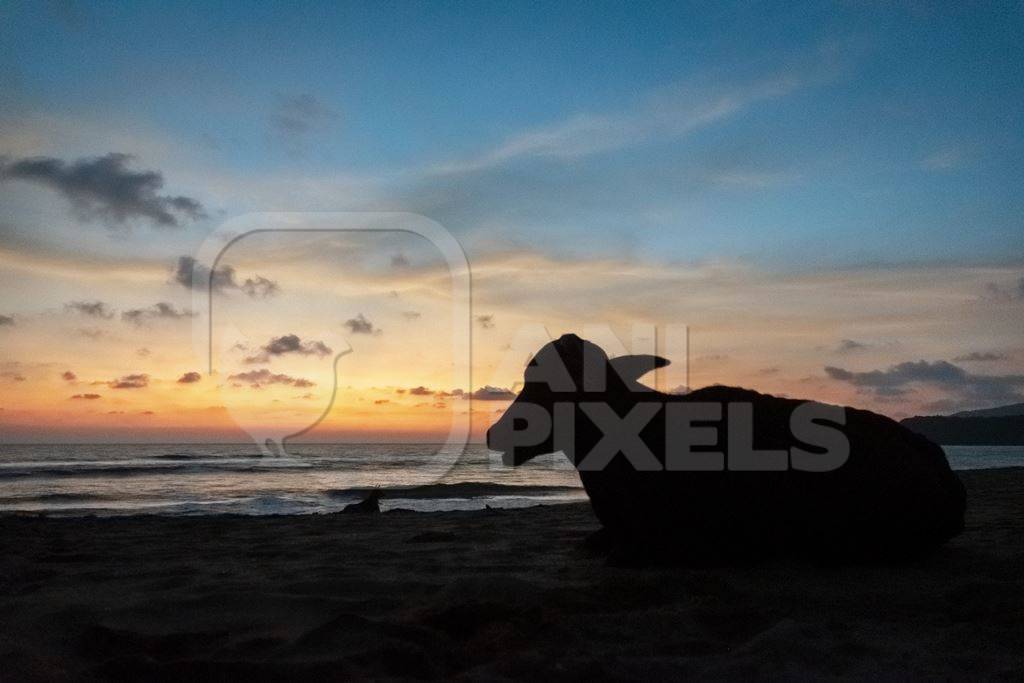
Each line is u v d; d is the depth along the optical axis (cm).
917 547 548
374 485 1947
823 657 359
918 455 555
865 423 561
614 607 440
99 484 2184
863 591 483
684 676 336
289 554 639
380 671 340
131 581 529
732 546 546
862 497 527
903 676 339
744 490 534
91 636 383
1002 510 959
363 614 439
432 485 1911
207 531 837
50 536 795
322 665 341
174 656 371
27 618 420
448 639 381
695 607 431
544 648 366
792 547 545
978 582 482
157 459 3738
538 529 810
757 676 336
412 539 722
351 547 674
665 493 543
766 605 450
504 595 450
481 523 888
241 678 332
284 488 1938
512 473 2486
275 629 413
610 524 570
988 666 349
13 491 1956
